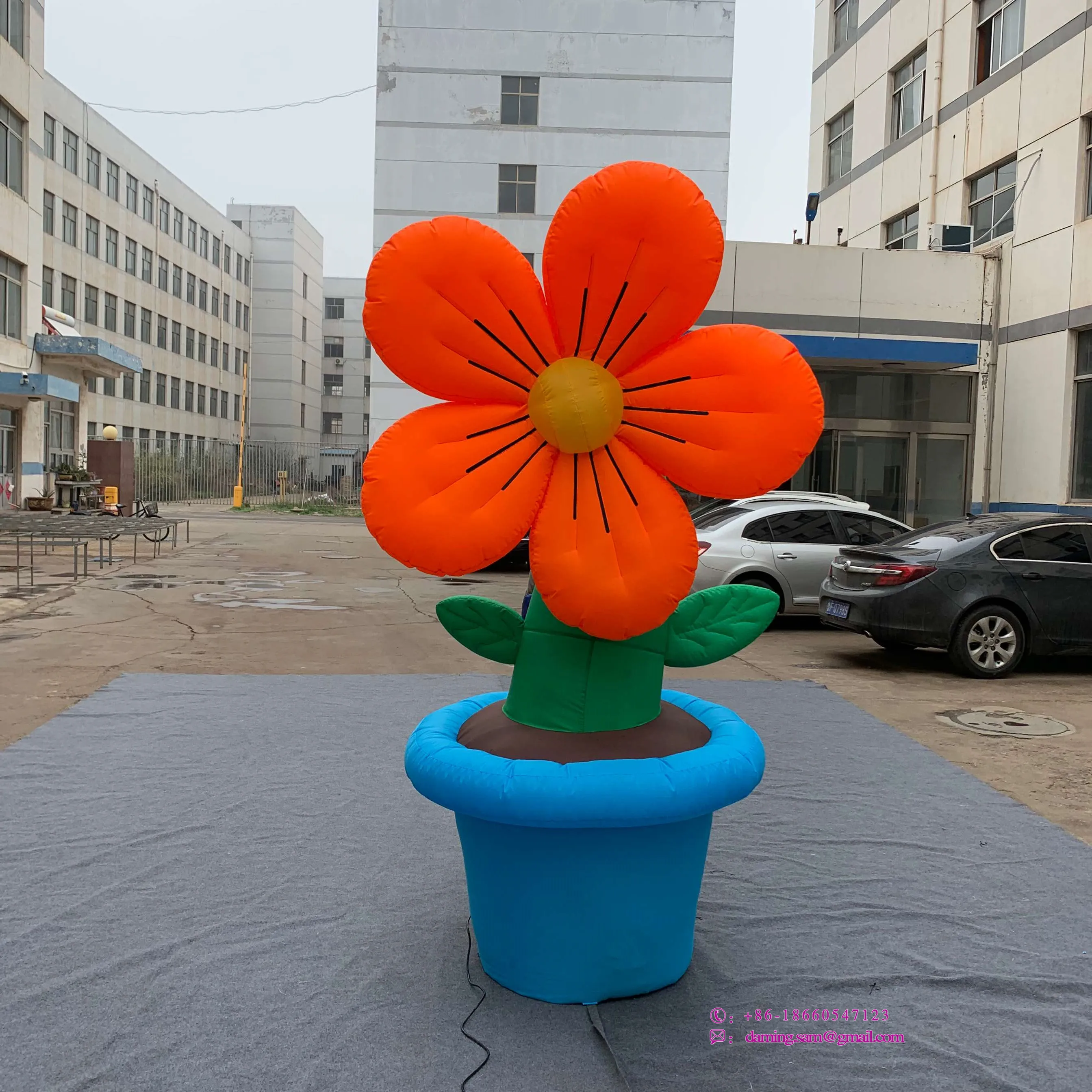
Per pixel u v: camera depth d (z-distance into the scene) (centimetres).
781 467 269
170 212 4922
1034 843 411
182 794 451
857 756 541
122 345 4422
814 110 2408
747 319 1617
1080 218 1485
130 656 798
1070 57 1495
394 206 2784
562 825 251
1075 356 1506
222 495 4097
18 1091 232
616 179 254
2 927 315
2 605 1080
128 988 280
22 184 2464
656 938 277
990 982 292
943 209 1845
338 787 464
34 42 2498
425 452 261
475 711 318
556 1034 261
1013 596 784
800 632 1043
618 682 279
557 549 266
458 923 327
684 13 2822
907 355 1517
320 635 933
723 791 261
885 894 357
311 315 6512
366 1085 238
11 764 491
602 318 268
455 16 2770
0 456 2366
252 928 320
